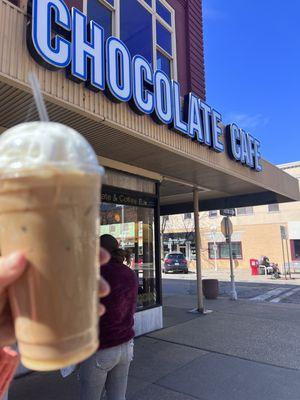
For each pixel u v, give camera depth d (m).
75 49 4.02
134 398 4.44
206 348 6.53
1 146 0.77
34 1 3.62
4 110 4.20
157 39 7.82
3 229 0.76
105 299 3.04
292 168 27.12
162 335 7.40
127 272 3.23
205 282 12.90
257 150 8.48
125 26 6.85
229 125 7.39
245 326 8.27
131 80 4.84
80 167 0.76
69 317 0.77
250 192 10.72
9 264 0.73
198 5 9.34
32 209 0.73
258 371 5.37
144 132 5.16
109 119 4.56
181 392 4.62
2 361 1.23
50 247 0.74
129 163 6.98
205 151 6.70
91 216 0.81
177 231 33.38
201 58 9.13
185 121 6.11
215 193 10.91
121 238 7.19
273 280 21.03
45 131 0.77
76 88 4.13
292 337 7.30
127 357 3.17
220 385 4.85
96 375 3.03
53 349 0.76
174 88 5.75
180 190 10.41
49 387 4.80
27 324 0.76
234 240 30.78
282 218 29.00
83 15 4.16
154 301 7.94
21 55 3.59
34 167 0.71
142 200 7.70
